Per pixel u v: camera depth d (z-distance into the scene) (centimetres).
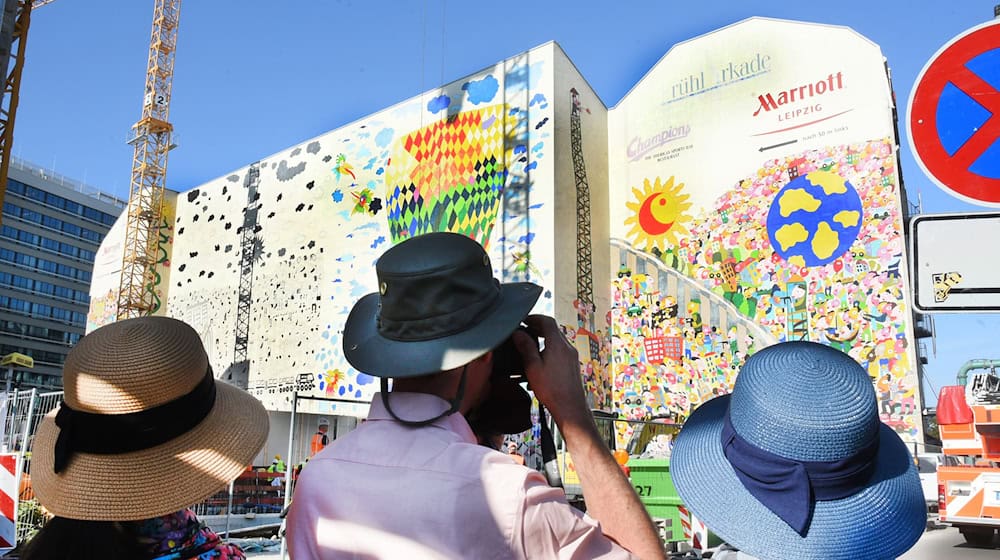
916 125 234
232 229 3419
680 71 2461
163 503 160
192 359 169
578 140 2458
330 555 132
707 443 164
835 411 139
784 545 141
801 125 2181
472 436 143
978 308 216
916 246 225
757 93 2284
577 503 1003
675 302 2303
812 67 2198
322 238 3000
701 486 157
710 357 2202
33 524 943
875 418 141
